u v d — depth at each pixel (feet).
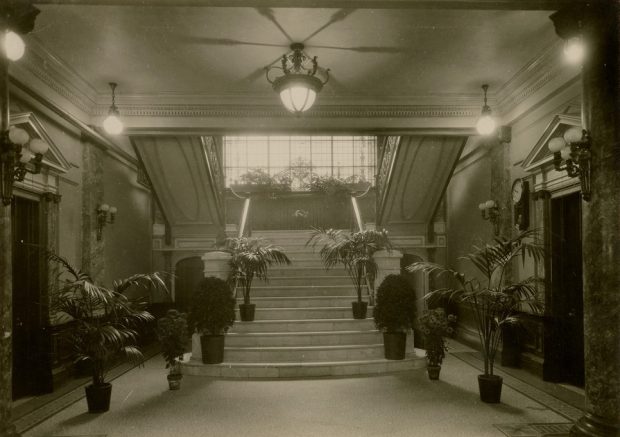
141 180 37.11
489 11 18.30
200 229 41.37
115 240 32.32
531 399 19.83
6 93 14.48
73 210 26.08
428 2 14.10
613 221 13.55
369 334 26.37
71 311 18.58
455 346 33.76
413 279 42.75
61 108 23.57
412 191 37.47
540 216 24.13
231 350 25.31
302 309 28.43
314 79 19.13
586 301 14.21
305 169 47.91
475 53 22.08
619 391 13.35
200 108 27.76
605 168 13.73
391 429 16.47
